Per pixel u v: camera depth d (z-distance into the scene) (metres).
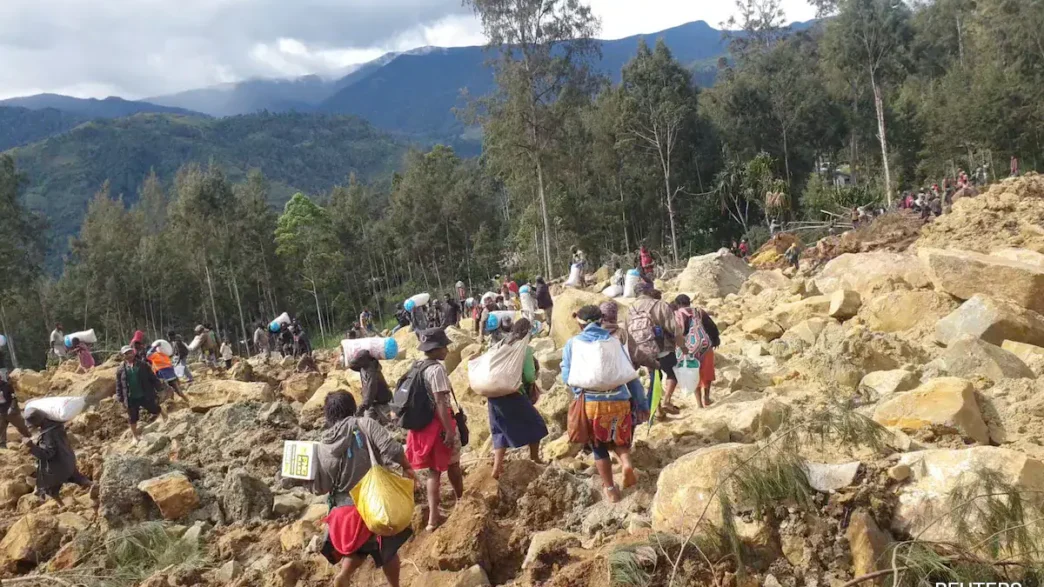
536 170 44.94
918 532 4.82
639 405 6.40
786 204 50.41
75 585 6.96
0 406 12.80
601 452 6.25
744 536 4.95
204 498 8.45
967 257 12.49
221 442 10.40
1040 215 18.69
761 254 32.19
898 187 55.59
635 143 54.09
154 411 12.45
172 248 63.62
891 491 5.11
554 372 11.55
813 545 4.81
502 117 43.88
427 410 6.34
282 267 70.56
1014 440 6.89
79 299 63.12
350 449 5.37
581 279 29.55
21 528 8.25
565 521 6.26
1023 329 10.52
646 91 54.66
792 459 5.21
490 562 5.91
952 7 74.12
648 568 4.91
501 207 85.25
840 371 9.60
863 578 4.40
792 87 60.00
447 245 75.38
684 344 8.47
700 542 4.93
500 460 6.86
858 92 60.25
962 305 11.09
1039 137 52.81
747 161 57.84
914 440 6.45
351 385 12.33
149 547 7.61
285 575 6.33
